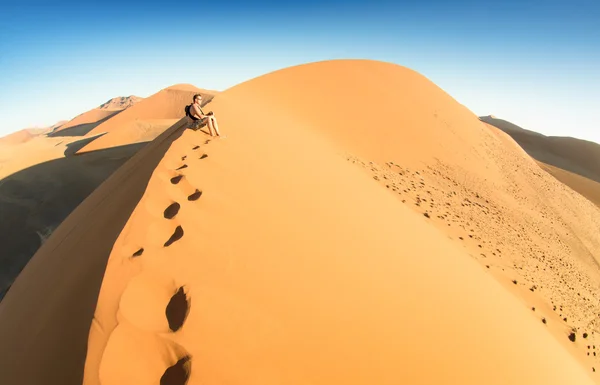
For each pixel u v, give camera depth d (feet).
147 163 18.71
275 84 65.82
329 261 12.96
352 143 56.08
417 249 19.83
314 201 18.06
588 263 59.82
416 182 51.06
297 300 10.08
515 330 17.57
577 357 26.68
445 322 13.42
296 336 8.86
